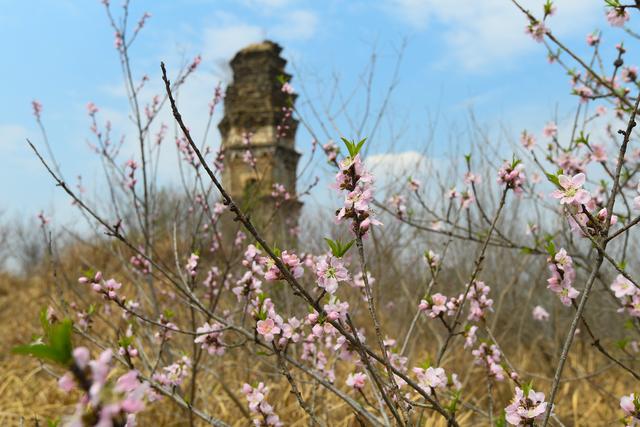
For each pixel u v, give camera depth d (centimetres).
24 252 1391
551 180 212
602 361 562
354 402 235
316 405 395
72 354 90
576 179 206
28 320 821
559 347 576
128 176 466
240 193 1195
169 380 287
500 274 626
